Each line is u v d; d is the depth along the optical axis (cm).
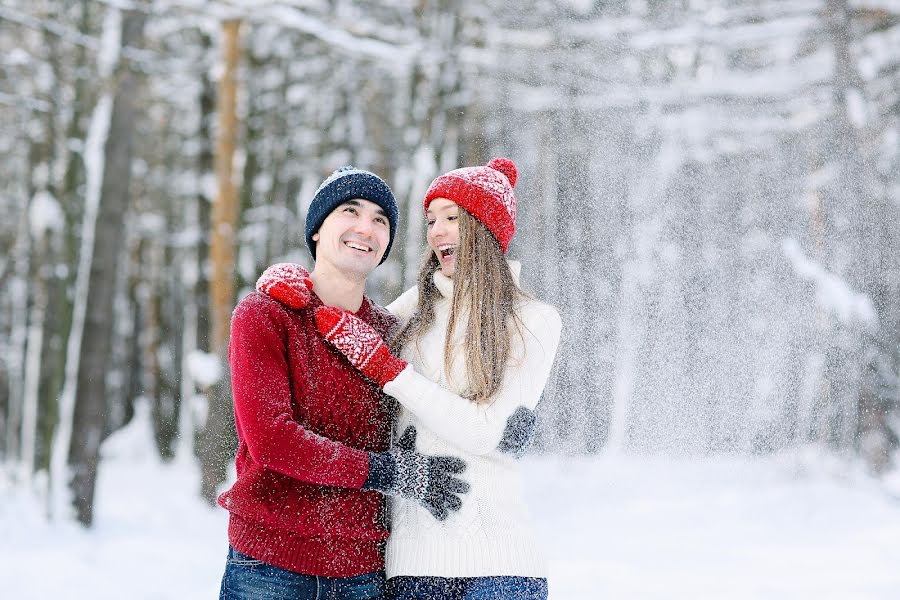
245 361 430
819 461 1856
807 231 2084
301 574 431
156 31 2391
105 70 1641
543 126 2244
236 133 1981
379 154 2566
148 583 1164
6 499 1678
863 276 1958
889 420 1947
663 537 1394
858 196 1952
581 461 1875
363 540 448
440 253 498
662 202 2230
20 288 3247
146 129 2950
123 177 1631
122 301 3444
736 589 1035
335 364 452
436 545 445
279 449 416
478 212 477
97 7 2150
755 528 1431
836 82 1953
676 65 2297
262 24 2178
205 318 2258
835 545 1311
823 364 1923
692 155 2223
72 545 1406
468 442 443
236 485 436
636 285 2152
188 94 2633
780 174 2183
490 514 451
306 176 2750
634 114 2219
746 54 2288
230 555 444
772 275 2042
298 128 2731
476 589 443
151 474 2636
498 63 2100
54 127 2202
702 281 2125
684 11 2075
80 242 1812
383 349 446
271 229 2633
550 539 1407
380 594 454
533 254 2220
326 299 480
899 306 1958
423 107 2255
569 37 2108
